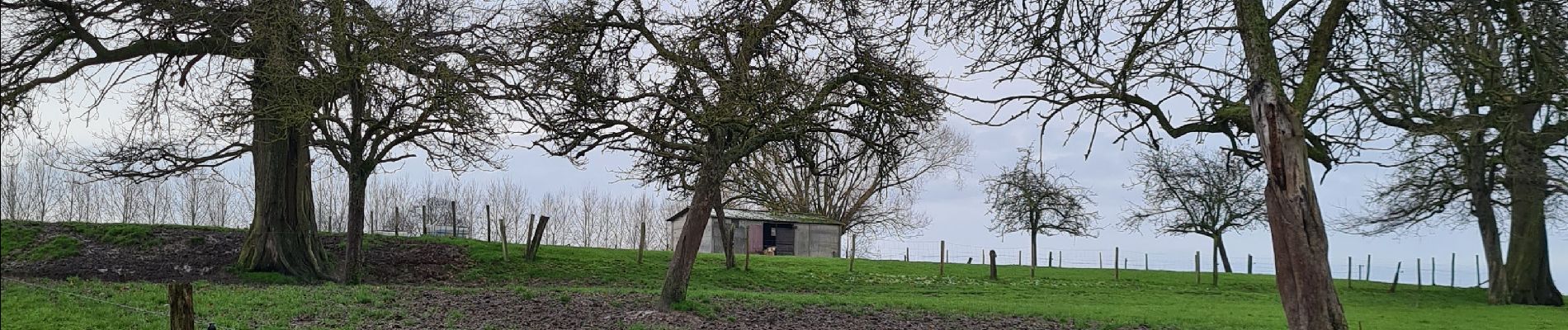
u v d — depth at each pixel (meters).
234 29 26.70
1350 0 12.90
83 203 60.91
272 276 29.42
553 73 20.78
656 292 26.03
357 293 21.95
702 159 20.44
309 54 25.36
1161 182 53.94
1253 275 53.59
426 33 25.78
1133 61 13.38
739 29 19.77
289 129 28.50
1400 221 34.75
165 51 27.23
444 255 37.00
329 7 24.92
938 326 20.91
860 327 20.06
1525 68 13.76
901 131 21.19
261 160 30.53
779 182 67.50
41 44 26.47
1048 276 46.75
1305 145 12.53
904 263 50.69
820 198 68.44
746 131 20.44
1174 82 13.26
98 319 17.17
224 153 30.89
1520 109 14.60
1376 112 13.91
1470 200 34.53
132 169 30.30
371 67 24.70
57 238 32.66
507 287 31.34
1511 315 29.88
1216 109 13.79
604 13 20.45
